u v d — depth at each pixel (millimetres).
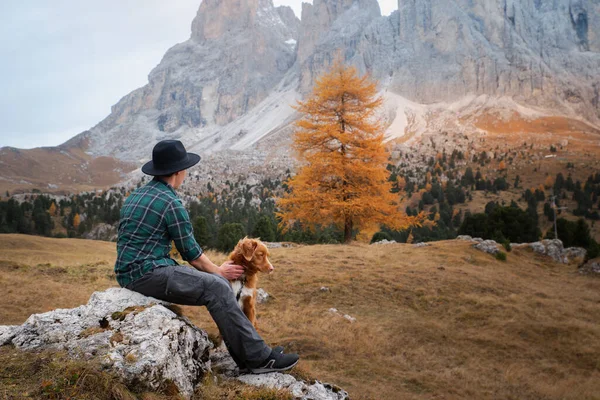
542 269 26078
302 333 11312
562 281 23109
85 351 3174
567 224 53312
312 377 4148
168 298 3672
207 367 3818
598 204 153250
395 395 8578
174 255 18891
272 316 12625
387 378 9602
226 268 4055
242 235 45719
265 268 4305
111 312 3611
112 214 154875
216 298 3654
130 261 3598
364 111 28734
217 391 3531
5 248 36906
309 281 17141
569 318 16000
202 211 127625
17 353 3238
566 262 28969
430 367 10992
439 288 18047
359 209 27094
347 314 14453
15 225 120812
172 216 3578
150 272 3574
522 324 14844
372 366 10094
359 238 35062
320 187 29047
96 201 185750
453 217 144625
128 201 3680
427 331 13680
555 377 11414
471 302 16875
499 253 25828
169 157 3668
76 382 2816
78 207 158125
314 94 29172
